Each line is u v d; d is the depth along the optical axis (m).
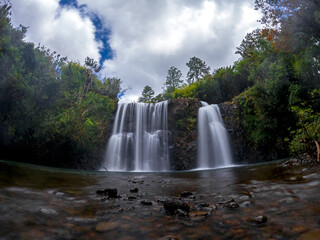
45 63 13.48
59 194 3.18
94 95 21.72
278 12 11.24
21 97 11.33
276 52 14.88
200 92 32.50
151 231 1.93
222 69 33.06
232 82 30.48
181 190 4.32
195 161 20.91
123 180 6.28
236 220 2.19
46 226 1.87
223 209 2.61
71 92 18.81
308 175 4.23
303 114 7.30
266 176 5.27
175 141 21.61
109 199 3.20
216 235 1.85
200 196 3.53
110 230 1.92
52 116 14.16
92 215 2.31
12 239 1.55
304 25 11.03
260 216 2.16
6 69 10.62
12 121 11.68
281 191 3.28
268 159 19.39
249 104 19.70
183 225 2.09
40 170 7.29
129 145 22.06
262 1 11.41
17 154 13.66
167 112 22.52
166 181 6.08
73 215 2.24
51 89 12.88
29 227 1.79
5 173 4.56
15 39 12.05
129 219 2.24
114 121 22.41
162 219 2.28
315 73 12.03
